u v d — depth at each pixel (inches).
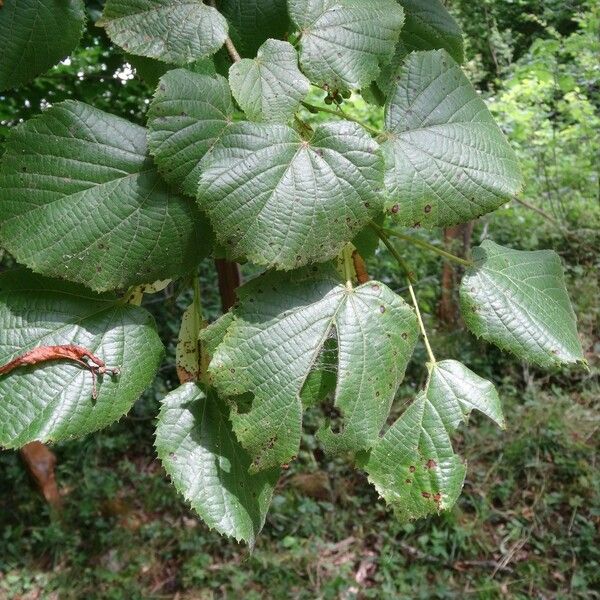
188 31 11.6
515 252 14.3
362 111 71.1
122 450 69.6
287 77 11.5
